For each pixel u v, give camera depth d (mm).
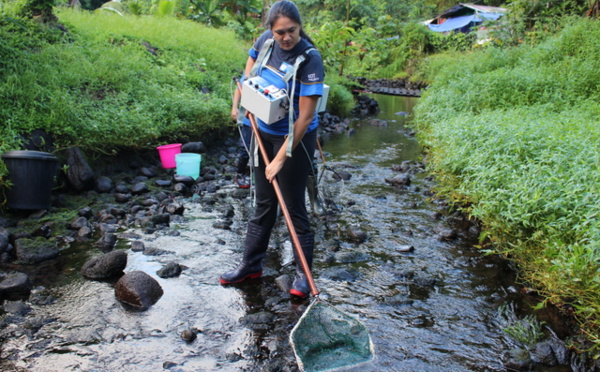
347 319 2768
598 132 4195
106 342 2672
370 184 5922
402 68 25250
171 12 12641
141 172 5828
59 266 3547
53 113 5078
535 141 4277
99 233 4164
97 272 3383
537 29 13328
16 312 2910
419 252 3957
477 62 10172
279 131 3020
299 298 3182
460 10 30219
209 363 2523
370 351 2619
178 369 2469
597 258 2527
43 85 5625
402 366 2537
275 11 2697
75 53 6652
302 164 3076
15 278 3193
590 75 7250
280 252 3916
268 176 2895
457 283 3432
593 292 2617
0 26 6211
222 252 3865
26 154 4129
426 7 36188
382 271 3613
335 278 3473
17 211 4297
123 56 7293
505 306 3119
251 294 3236
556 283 2855
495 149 4312
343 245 4086
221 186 5730
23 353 2549
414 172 6484
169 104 6703
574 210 3025
